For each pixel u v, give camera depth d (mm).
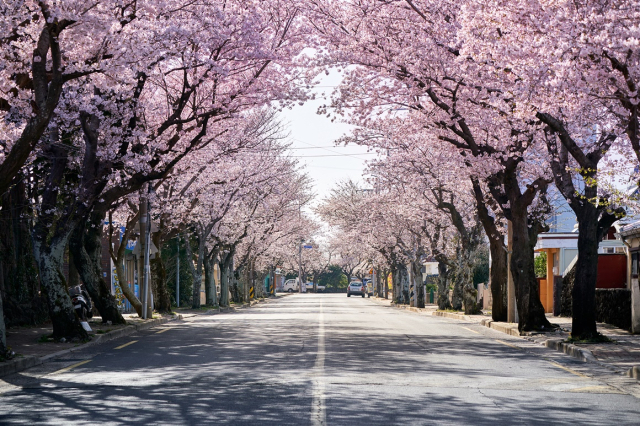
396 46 23281
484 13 17156
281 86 24266
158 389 11242
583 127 20000
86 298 27672
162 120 27812
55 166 21625
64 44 18281
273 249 74375
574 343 19109
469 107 23906
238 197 44500
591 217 20125
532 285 24312
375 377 12609
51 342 19312
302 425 8539
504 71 18109
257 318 34531
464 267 38094
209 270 50312
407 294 62688
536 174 26484
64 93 20891
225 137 32750
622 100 15227
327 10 23828
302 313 41125
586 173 18266
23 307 25844
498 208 33344
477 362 15320
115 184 26125
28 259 26797
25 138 14500
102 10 17047
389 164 34312
